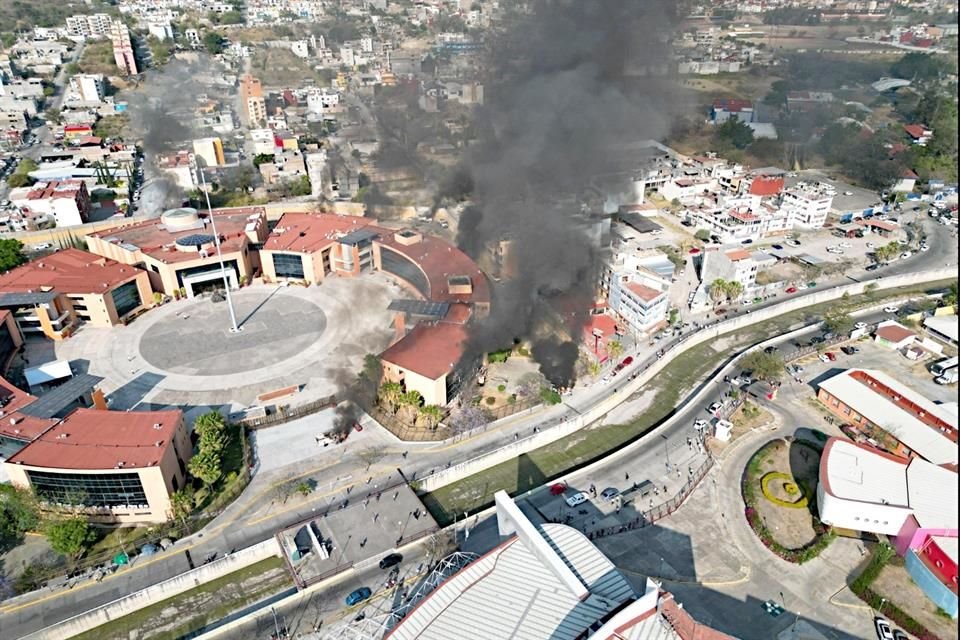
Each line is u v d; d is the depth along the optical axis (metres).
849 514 56.94
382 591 52.94
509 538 50.91
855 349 87.56
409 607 48.12
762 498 62.22
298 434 71.06
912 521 54.53
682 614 42.19
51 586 54.22
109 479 57.94
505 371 81.88
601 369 82.50
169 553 57.16
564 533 50.72
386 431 71.75
